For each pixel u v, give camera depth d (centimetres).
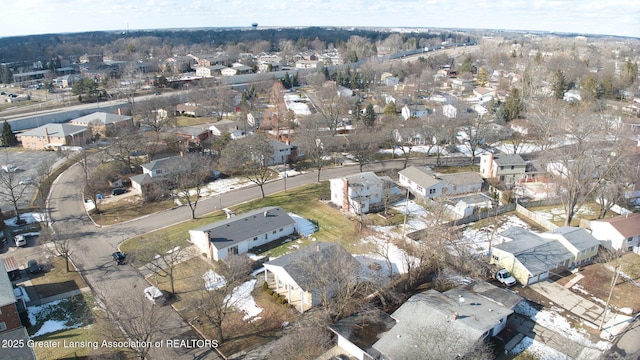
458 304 4106
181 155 8000
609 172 6112
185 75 19575
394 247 5497
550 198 6812
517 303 4184
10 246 5600
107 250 5516
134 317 3706
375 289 4528
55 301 4494
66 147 9325
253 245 5519
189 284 4747
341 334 3781
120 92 14812
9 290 4084
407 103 12975
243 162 7781
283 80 16775
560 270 4962
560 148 7400
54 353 3769
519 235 5322
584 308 4356
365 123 10438
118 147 8225
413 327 3794
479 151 9512
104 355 3706
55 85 17350
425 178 7162
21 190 7244
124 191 7412
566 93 13725
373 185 6644
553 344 3856
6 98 14888
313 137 8738
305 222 6222
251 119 11056
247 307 4397
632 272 4947
